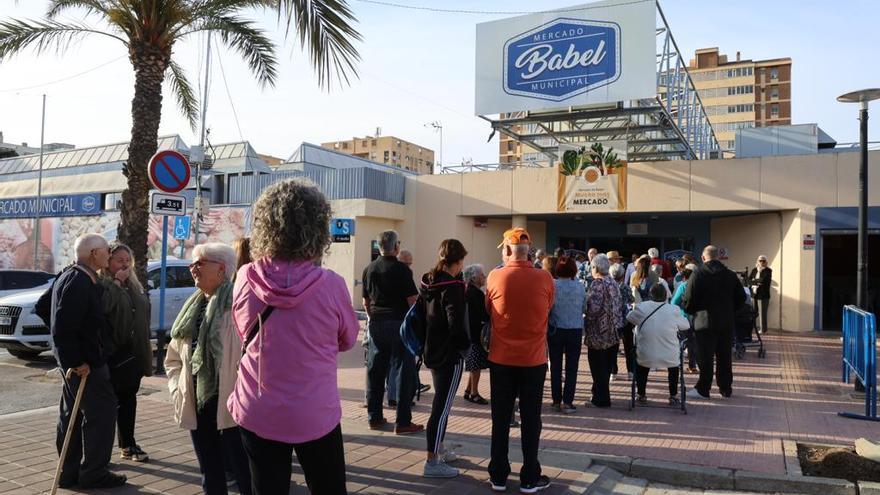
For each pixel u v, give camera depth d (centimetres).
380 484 486
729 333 807
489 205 1908
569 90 1600
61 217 2742
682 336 761
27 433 612
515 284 472
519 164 2141
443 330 508
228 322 369
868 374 703
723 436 632
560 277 736
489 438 619
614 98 1545
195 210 2089
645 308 738
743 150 1770
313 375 256
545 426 671
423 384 880
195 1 969
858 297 872
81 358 439
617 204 1717
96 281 460
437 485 486
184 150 2973
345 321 271
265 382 254
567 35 1608
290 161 2991
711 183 1616
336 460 264
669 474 529
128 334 499
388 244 641
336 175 1959
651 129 1708
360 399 792
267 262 263
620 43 1544
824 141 1995
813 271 1509
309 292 255
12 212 2959
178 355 398
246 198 2225
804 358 1130
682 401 731
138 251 904
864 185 874
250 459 262
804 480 500
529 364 469
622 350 1231
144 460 529
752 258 1733
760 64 11356
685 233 2005
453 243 523
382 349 634
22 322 1030
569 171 1780
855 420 698
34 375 952
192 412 384
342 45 714
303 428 252
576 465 543
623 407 760
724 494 504
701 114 2252
